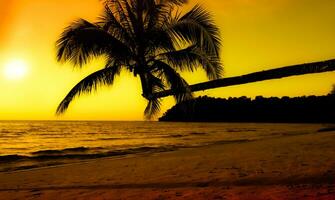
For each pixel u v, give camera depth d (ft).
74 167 32.78
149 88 20.85
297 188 15.64
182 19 25.71
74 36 23.76
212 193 15.81
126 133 185.78
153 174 24.47
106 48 23.24
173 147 79.15
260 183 18.34
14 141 125.08
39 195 18.58
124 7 24.50
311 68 13.76
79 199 16.89
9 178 27.40
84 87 23.13
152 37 23.62
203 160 31.91
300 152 34.04
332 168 21.54
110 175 25.49
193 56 24.48
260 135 138.41
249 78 15.39
